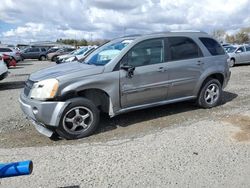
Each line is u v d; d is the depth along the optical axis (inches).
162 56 250.5
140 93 238.7
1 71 474.3
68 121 210.1
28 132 229.0
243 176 153.0
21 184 148.3
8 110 300.2
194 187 142.9
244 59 842.8
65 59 819.4
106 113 241.6
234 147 189.6
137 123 243.6
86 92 223.0
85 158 176.7
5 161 174.2
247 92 366.6
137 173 157.2
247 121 241.3
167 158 174.7
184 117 257.9
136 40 239.3
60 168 164.4
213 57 280.8
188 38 269.6
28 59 1617.9
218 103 303.9
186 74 262.2
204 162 169.0
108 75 223.1
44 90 206.4
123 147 192.5
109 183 147.7
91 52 273.4
